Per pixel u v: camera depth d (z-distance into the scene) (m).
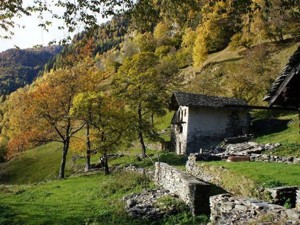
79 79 43.97
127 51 135.12
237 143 39.69
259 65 55.34
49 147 69.25
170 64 80.94
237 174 18.88
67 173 51.47
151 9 9.12
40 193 27.31
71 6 9.29
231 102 48.91
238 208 11.87
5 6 10.49
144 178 25.42
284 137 37.97
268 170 19.53
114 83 46.50
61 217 18.89
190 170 26.48
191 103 46.41
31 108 41.81
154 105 45.84
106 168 34.31
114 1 9.11
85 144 42.94
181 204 17.38
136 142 57.75
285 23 71.56
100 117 36.00
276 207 10.68
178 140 49.56
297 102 11.66
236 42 86.06
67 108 43.16
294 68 10.46
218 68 78.50
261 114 53.66
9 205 22.70
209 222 13.91
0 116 127.12
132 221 16.91
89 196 24.27
